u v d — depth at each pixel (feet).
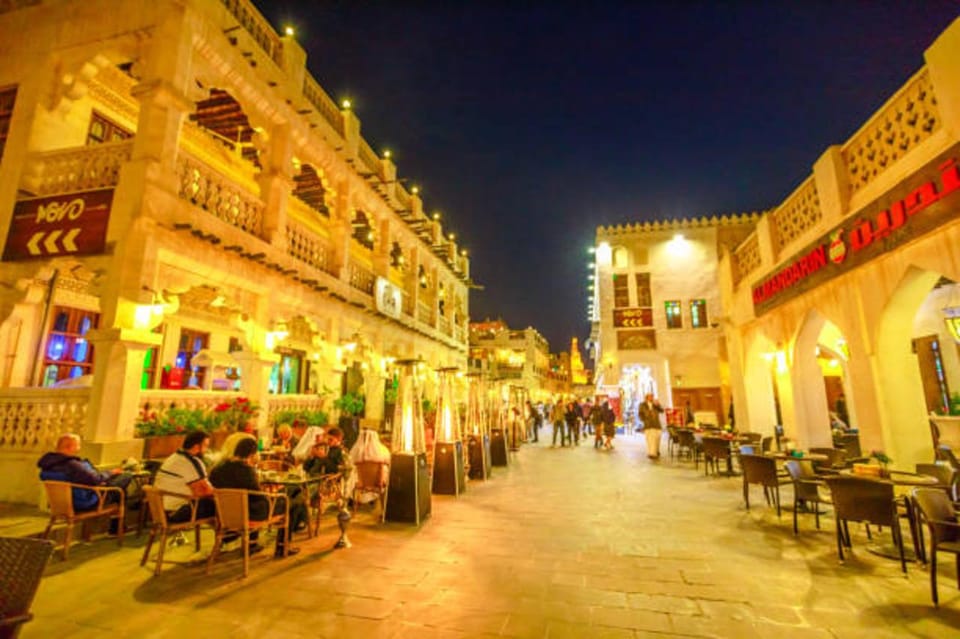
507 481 33.19
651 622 11.76
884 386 23.63
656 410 47.06
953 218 18.61
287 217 36.11
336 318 40.86
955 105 18.47
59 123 27.73
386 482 23.06
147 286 23.16
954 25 18.49
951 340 33.42
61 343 31.58
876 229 23.61
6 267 25.13
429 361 65.98
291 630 11.26
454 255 80.89
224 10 29.78
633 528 20.56
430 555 16.89
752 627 11.50
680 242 79.82
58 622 11.58
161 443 22.93
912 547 17.66
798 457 24.23
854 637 11.00
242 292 30.83
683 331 76.84
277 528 16.71
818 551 17.35
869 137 24.80
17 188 25.79
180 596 13.16
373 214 50.72
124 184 23.94
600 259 81.15
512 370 162.81
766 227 37.04
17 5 29.32
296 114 36.24
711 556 16.81
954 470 19.39
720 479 33.86
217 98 35.88
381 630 11.29
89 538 17.94
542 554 17.03
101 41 27.32
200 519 15.79
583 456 48.85
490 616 12.05
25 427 22.84
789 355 33.96
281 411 34.32
